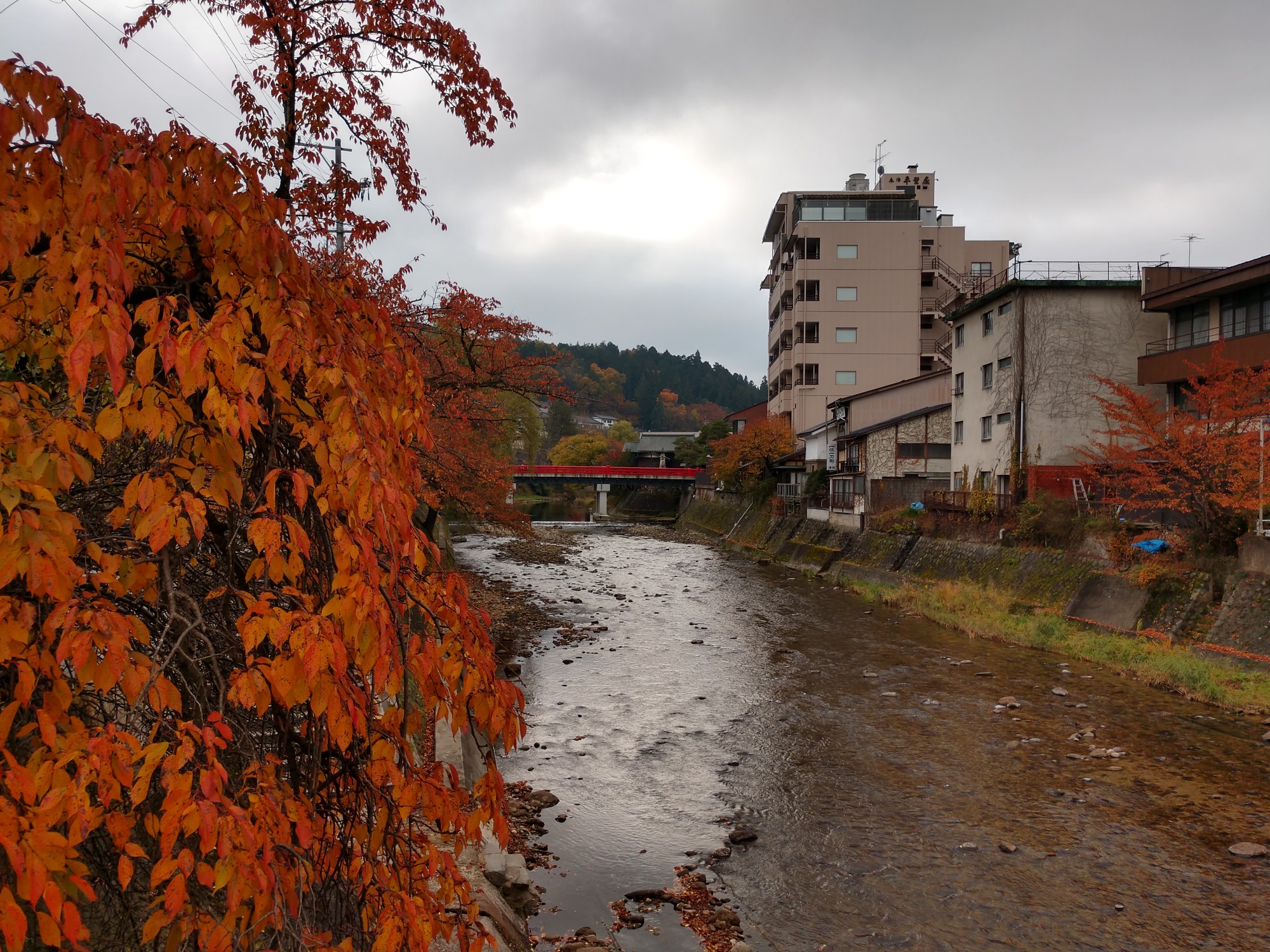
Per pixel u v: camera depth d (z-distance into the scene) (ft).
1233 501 50.65
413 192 19.42
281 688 5.62
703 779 34.63
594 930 22.76
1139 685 47.70
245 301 6.11
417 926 6.64
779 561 118.93
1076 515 67.51
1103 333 79.77
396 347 8.18
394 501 6.33
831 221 160.04
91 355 5.02
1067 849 27.84
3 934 4.23
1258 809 30.60
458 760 28.19
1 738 4.74
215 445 5.91
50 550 4.85
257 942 6.09
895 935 22.91
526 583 94.68
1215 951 21.91
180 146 6.03
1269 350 59.47
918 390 122.93
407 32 16.75
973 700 45.55
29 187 5.40
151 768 5.09
